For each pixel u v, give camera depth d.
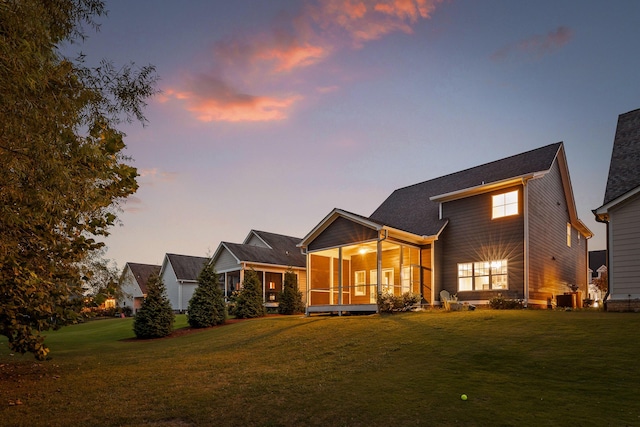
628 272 14.17
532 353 9.32
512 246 18.58
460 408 6.59
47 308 8.65
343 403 7.20
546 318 12.98
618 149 16.84
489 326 12.48
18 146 6.02
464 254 20.19
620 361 8.21
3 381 10.01
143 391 8.71
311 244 22.11
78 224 8.34
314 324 16.41
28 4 5.93
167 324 20.28
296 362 10.75
